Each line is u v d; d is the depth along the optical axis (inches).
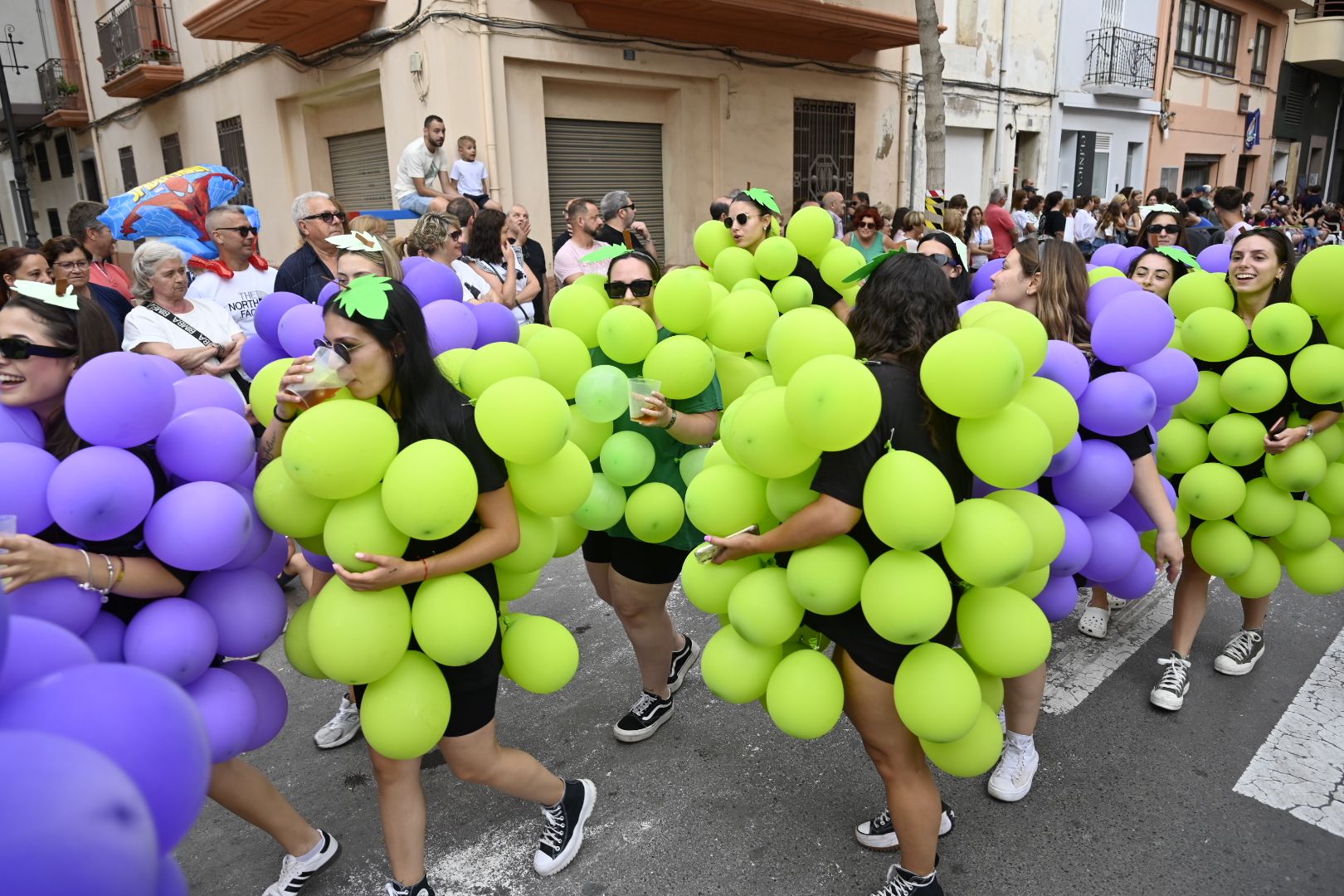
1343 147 983.0
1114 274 128.9
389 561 69.4
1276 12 788.6
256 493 74.5
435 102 304.2
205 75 438.6
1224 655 132.3
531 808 106.2
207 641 71.1
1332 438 114.4
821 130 435.8
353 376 69.6
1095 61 599.8
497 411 73.4
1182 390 101.3
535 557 86.7
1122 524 99.1
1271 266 116.6
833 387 64.5
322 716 127.8
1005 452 67.9
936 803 80.5
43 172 753.0
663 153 385.4
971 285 161.9
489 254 201.6
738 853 97.0
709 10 344.5
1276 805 102.8
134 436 67.5
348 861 96.9
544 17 317.4
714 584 83.1
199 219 222.1
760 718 123.6
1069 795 105.3
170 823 39.0
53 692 38.0
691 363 99.0
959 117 516.7
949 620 78.6
